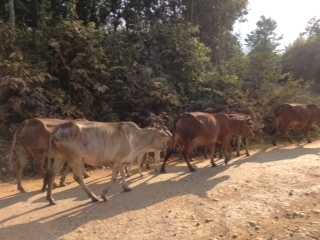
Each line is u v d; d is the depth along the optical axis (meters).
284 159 9.80
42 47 12.38
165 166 10.20
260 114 14.41
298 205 6.16
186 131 8.89
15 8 15.52
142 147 7.41
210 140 9.21
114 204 6.56
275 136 13.84
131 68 14.12
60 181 8.36
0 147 10.42
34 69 11.30
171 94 13.38
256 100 15.00
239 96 14.66
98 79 13.12
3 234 5.41
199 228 5.39
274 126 12.87
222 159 10.77
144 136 7.37
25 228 5.60
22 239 5.22
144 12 20.78
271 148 12.34
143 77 13.83
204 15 21.45
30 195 7.55
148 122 12.77
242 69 16.03
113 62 13.82
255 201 6.41
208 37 21.67
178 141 9.23
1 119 10.49
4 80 10.24
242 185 7.36
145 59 15.79
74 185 8.37
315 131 14.95
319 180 7.53
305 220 5.52
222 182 7.70
